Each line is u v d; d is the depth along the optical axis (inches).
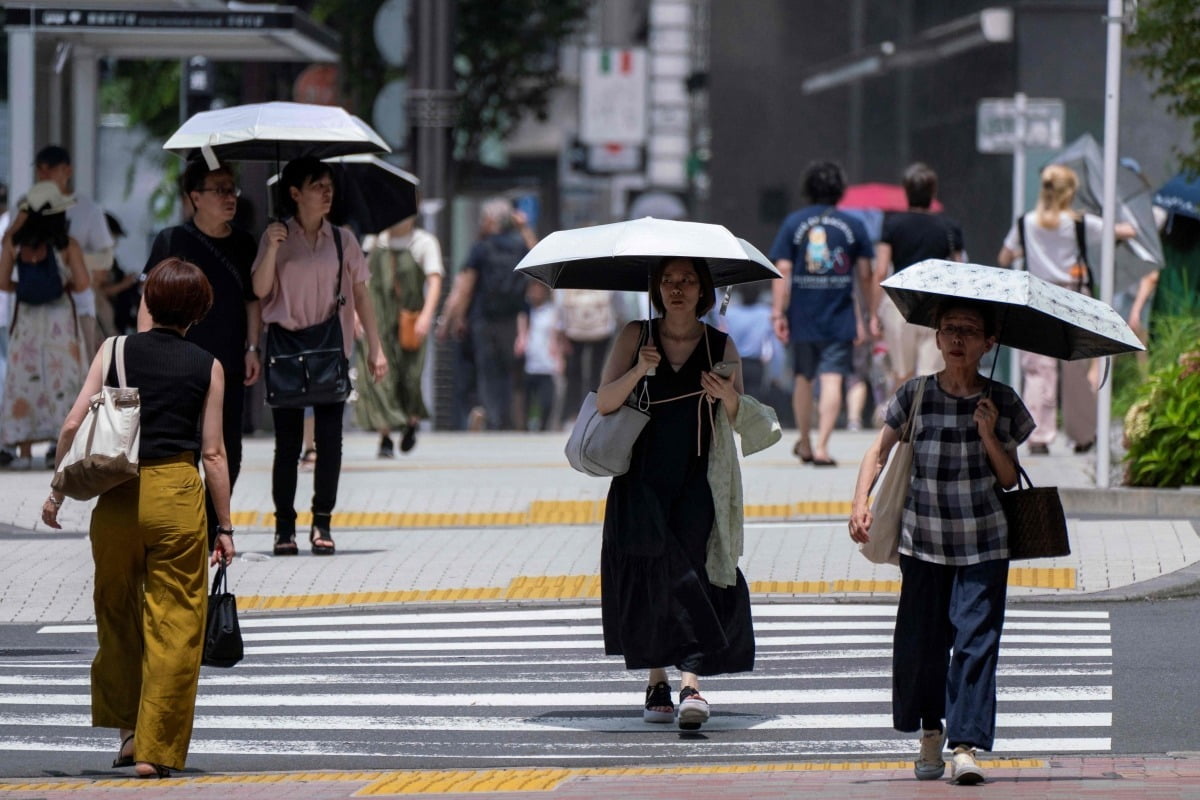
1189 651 1074.1
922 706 810.8
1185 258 1985.7
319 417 1350.9
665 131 4557.1
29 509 1504.7
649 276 916.6
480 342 2536.9
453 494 1604.3
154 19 1924.2
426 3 2741.1
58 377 1697.8
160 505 834.2
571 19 3880.4
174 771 845.8
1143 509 1533.0
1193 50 1637.6
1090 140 1940.2
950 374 818.8
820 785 786.2
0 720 948.6
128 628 852.0
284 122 1291.8
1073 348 830.5
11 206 1919.3
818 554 1358.3
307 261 1294.3
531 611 1232.8
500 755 874.1
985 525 807.1
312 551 1370.6
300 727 932.0
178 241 1201.4
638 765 849.5
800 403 1796.3
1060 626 1148.5
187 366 847.7
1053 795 761.0
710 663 908.6
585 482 1679.4
